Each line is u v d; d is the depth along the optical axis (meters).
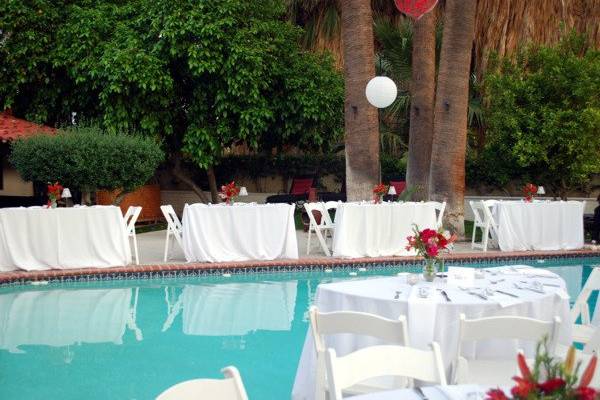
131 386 4.77
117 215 9.60
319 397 3.67
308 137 16.70
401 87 17.92
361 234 10.72
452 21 12.32
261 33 15.61
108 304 7.69
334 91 16.17
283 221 10.38
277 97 15.99
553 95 14.41
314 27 19.17
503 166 15.56
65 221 9.34
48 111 16.08
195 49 14.57
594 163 14.04
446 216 12.52
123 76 14.34
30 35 14.94
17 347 5.81
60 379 4.93
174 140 16.78
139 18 14.91
